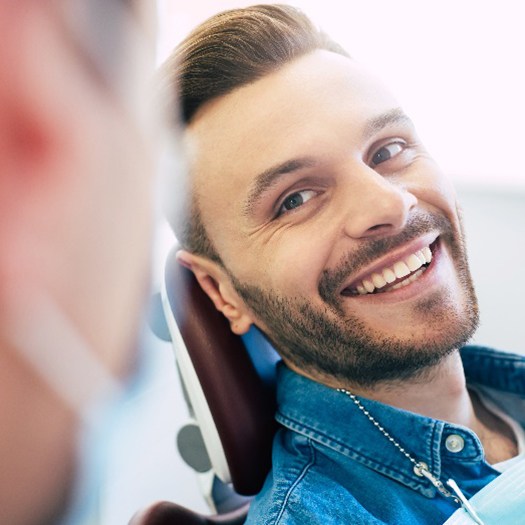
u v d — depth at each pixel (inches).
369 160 34.3
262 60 33.4
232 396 36.5
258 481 37.8
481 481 32.3
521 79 61.2
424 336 33.2
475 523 29.3
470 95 63.3
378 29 62.1
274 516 29.5
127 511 53.2
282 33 34.0
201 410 37.2
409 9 61.1
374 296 33.4
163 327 39.6
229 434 36.4
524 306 63.4
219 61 33.2
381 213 31.7
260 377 39.4
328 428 34.1
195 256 36.7
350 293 33.5
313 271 32.8
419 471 32.1
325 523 28.7
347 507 29.9
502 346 62.9
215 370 36.4
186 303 36.9
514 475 30.9
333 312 33.3
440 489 31.7
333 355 34.1
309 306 33.5
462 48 61.7
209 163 33.7
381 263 32.7
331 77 33.8
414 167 35.1
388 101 35.0
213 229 35.0
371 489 31.9
